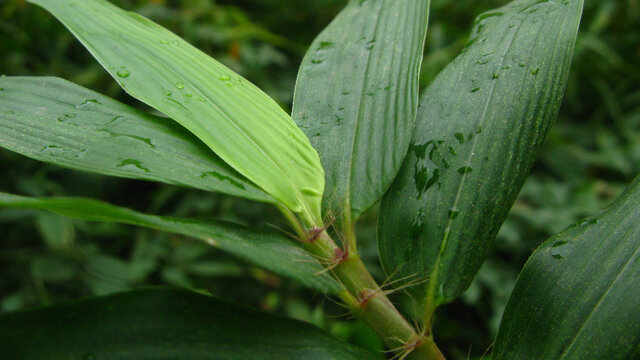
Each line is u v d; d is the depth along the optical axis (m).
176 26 0.76
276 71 0.90
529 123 0.23
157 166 0.21
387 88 0.24
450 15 1.04
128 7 0.75
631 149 0.79
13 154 0.65
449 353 0.68
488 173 0.22
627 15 0.99
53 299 0.58
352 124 0.24
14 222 0.64
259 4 1.06
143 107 0.68
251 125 0.22
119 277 0.57
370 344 0.39
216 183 0.21
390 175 0.22
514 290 0.21
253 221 0.70
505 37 0.25
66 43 0.72
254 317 0.19
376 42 0.26
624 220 0.21
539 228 0.66
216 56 0.78
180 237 0.69
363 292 0.21
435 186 0.22
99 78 0.71
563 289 0.21
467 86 0.24
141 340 0.18
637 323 0.20
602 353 0.20
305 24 1.06
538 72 0.23
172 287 0.19
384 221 0.22
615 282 0.20
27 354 0.18
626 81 0.93
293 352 0.19
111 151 0.21
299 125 0.24
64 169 0.69
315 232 0.21
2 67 0.68
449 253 0.21
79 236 0.61
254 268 0.70
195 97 0.23
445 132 0.23
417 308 0.21
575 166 0.81
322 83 0.25
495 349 0.21
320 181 0.22
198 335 0.19
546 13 0.25
